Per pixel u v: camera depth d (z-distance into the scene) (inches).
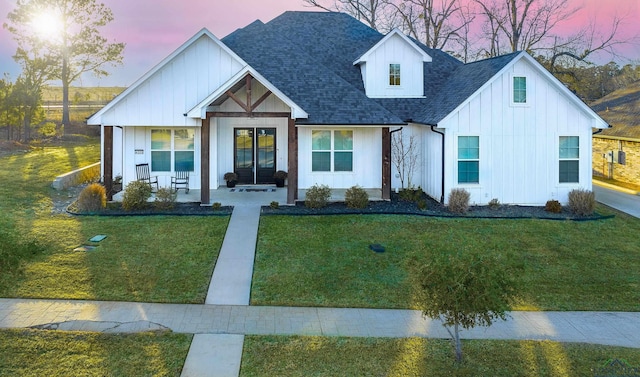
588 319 356.8
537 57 1524.4
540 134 685.3
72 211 607.8
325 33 947.3
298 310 357.1
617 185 957.2
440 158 691.4
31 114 1342.3
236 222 568.1
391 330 326.3
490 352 293.3
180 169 764.6
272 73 764.0
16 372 249.4
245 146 805.9
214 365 269.3
